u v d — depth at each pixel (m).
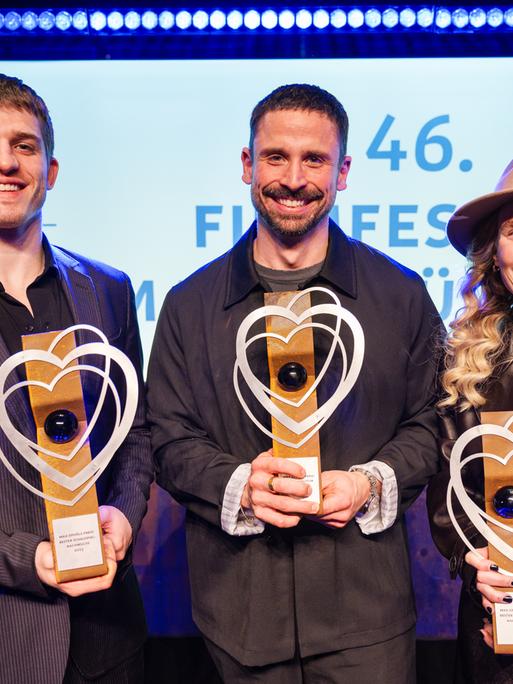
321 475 1.23
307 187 1.29
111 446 1.16
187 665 2.15
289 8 1.90
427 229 1.99
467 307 1.37
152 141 1.98
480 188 1.98
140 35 1.92
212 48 1.96
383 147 1.98
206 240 2.00
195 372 1.37
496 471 1.15
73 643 1.28
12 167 1.21
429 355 1.39
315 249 1.36
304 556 1.30
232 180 1.99
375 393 1.33
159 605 2.14
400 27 1.91
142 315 2.02
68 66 1.96
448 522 1.29
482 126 1.97
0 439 1.21
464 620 1.30
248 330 1.29
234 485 1.25
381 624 1.31
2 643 1.20
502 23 1.89
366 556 1.32
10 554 1.17
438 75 1.96
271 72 1.97
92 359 1.32
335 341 1.20
